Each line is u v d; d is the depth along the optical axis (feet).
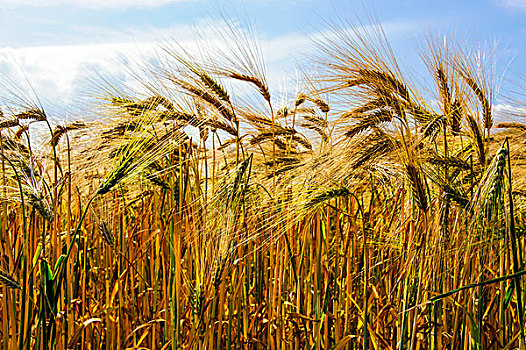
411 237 5.39
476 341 5.38
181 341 5.73
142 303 6.25
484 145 5.60
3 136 5.67
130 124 5.89
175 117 5.93
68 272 5.67
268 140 6.17
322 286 6.11
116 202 6.16
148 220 6.40
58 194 5.82
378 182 6.03
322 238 6.10
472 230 5.27
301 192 5.59
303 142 6.25
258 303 6.19
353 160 5.50
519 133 5.92
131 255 6.10
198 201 5.69
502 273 5.50
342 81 5.58
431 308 5.53
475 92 5.61
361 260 6.09
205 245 5.49
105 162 5.86
